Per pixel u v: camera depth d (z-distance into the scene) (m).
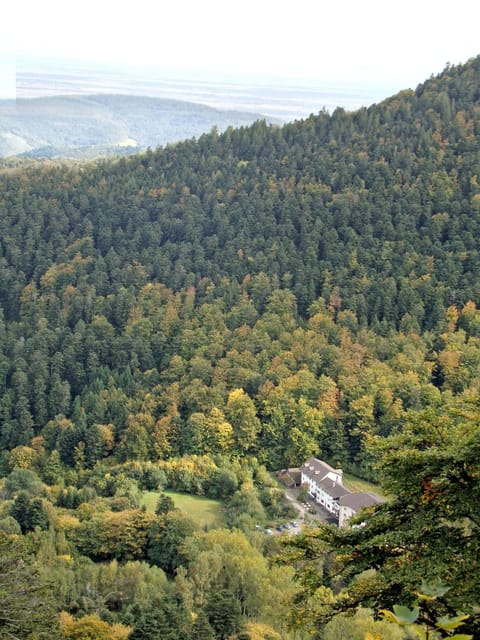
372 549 16.50
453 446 15.46
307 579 16.81
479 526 15.58
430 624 8.00
